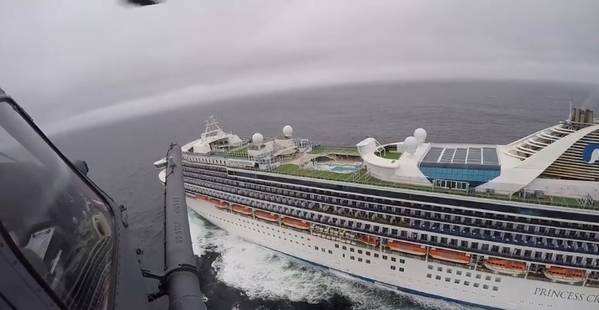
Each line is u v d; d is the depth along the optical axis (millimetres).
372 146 55781
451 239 44812
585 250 38688
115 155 146750
